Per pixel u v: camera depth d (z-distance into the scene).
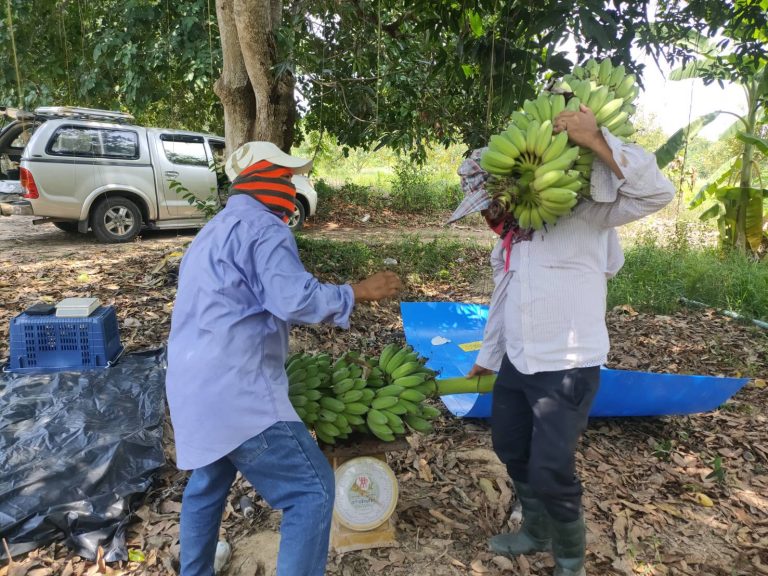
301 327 5.73
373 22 6.62
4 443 3.19
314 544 2.14
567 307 2.32
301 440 2.15
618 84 2.49
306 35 7.01
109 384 3.88
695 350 5.88
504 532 2.99
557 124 2.18
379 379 2.82
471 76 5.52
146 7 9.06
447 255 9.30
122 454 3.16
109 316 4.38
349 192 16.06
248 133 6.70
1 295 6.25
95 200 9.62
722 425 4.30
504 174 2.27
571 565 2.52
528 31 4.22
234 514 3.05
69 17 9.53
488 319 2.76
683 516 3.20
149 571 2.65
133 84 9.53
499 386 2.64
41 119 9.38
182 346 2.12
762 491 3.48
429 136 8.34
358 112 7.57
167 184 10.05
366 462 2.76
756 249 9.35
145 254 8.59
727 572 2.80
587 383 2.36
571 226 2.35
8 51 9.15
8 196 9.63
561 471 2.35
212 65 8.65
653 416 4.37
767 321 6.80
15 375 4.07
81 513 2.77
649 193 2.14
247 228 2.11
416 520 3.05
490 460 3.62
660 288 7.47
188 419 2.08
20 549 2.67
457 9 5.02
